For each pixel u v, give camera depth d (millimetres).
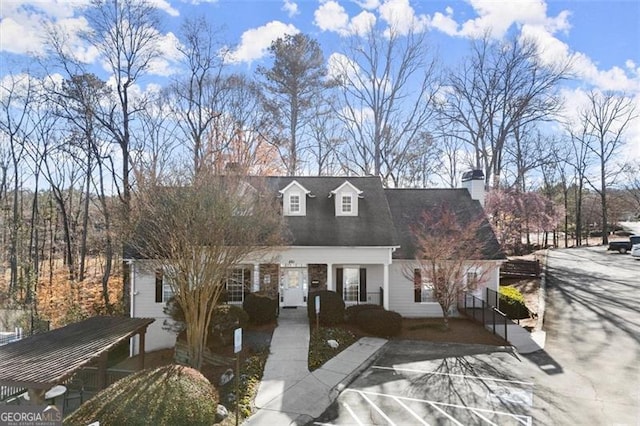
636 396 11281
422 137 35219
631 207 64375
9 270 29328
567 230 57719
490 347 15648
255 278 18594
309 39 35500
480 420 10016
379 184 22781
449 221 19234
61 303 22703
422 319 19672
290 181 22594
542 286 25250
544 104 33031
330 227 19703
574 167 52625
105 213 24062
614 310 19812
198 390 9688
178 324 15555
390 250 18953
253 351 14469
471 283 17672
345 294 20234
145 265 14773
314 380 12344
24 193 36812
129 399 9047
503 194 32906
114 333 11633
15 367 8961
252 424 9781
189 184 13500
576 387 11914
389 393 11617
